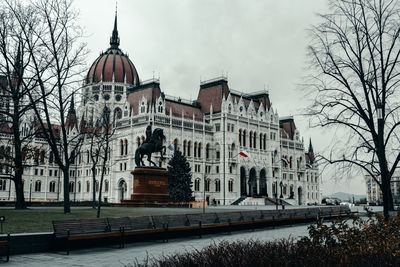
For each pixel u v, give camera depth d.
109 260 16.91
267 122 138.25
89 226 20.50
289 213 38.22
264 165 134.00
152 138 60.19
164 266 10.70
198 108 131.62
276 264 9.83
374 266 10.42
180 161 95.19
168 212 42.19
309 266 9.92
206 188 122.06
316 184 174.50
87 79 42.81
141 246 21.67
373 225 13.80
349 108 30.84
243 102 132.38
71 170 135.75
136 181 57.91
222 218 29.67
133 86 137.38
